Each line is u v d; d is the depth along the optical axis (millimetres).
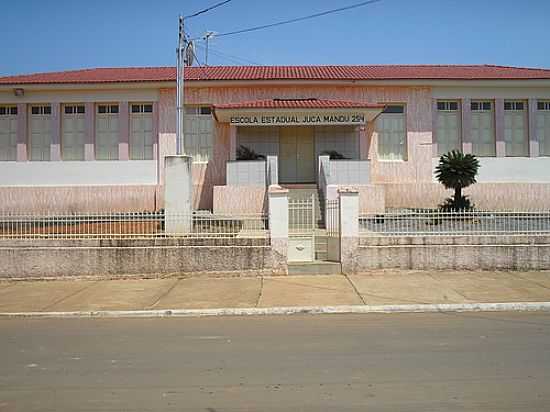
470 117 23453
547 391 5371
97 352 7199
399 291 11344
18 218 13570
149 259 13141
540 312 9781
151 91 23406
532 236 13359
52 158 23359
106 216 13477
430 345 7293
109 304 10617
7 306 10586
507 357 6629
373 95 23297
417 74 24094
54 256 13133
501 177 23297
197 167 23234
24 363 6684
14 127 23609
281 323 9055
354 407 5008
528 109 23453
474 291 11250
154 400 5293
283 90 23344
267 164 20250
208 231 13758
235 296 11125
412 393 5355
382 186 20016
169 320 9500
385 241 13242
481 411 4871
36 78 23969
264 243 13141
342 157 22219
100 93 23359
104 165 23359
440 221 13461
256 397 5324
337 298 10805
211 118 23531
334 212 13625
